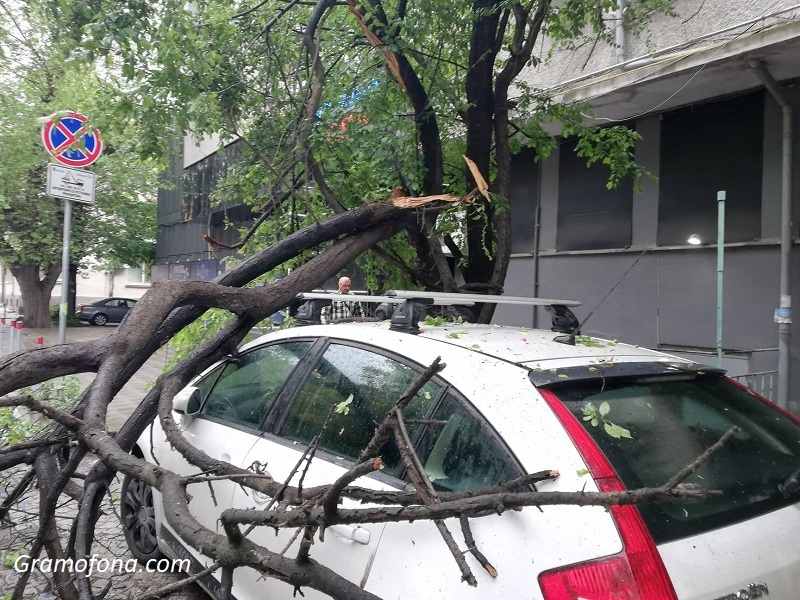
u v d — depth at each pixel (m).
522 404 1.97
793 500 2.04
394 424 1.40
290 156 4.65
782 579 1.78
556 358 2.28
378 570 1.97
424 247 5.10
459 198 4.16
